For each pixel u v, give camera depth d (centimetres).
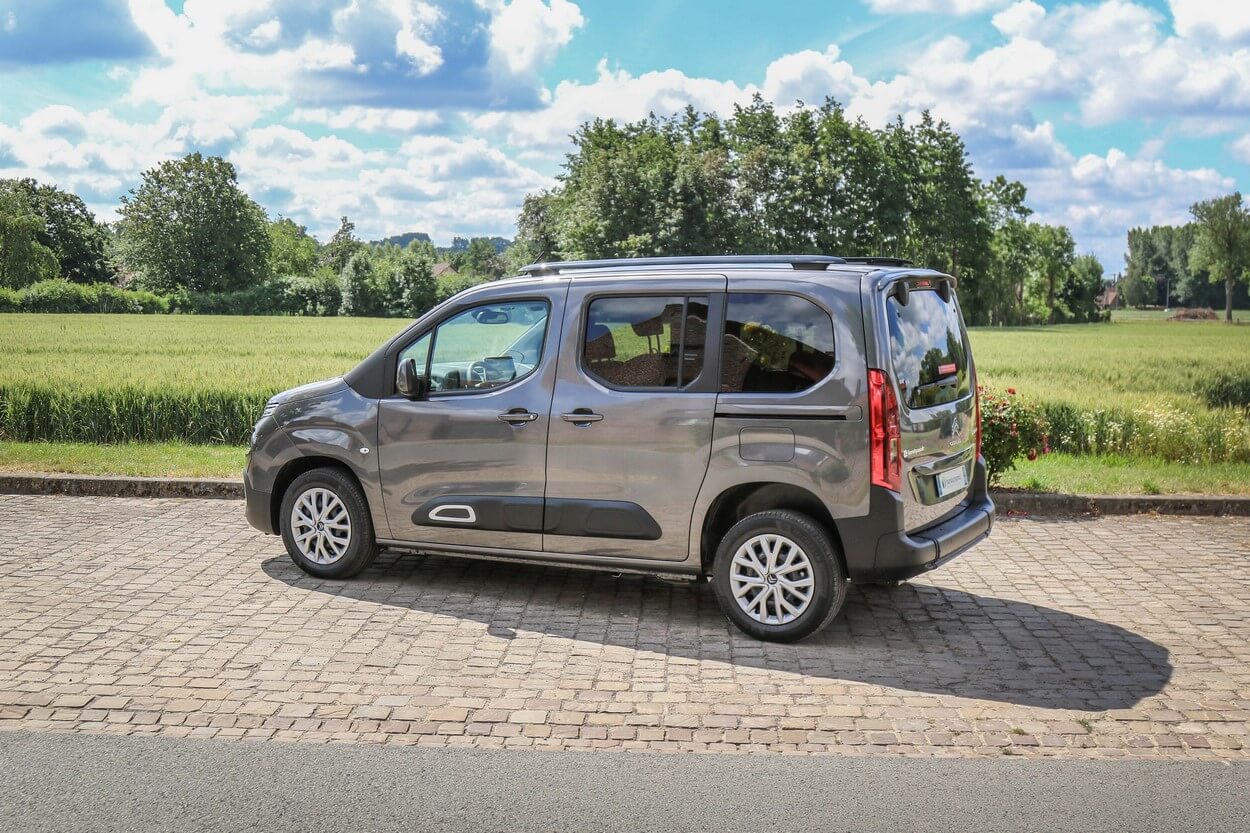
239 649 570
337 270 16775
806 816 383
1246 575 746
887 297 582
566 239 9125
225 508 959
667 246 8638
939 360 629
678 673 543
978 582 730
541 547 652
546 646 584
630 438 620
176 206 11394
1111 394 1845
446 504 675
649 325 621
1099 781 414
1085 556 803
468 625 621
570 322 643
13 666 539
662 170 8844
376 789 404
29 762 427
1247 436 1309
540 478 646
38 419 1545
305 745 446
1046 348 4606
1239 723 477
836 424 572
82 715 476
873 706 498
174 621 620
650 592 699
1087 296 13088
